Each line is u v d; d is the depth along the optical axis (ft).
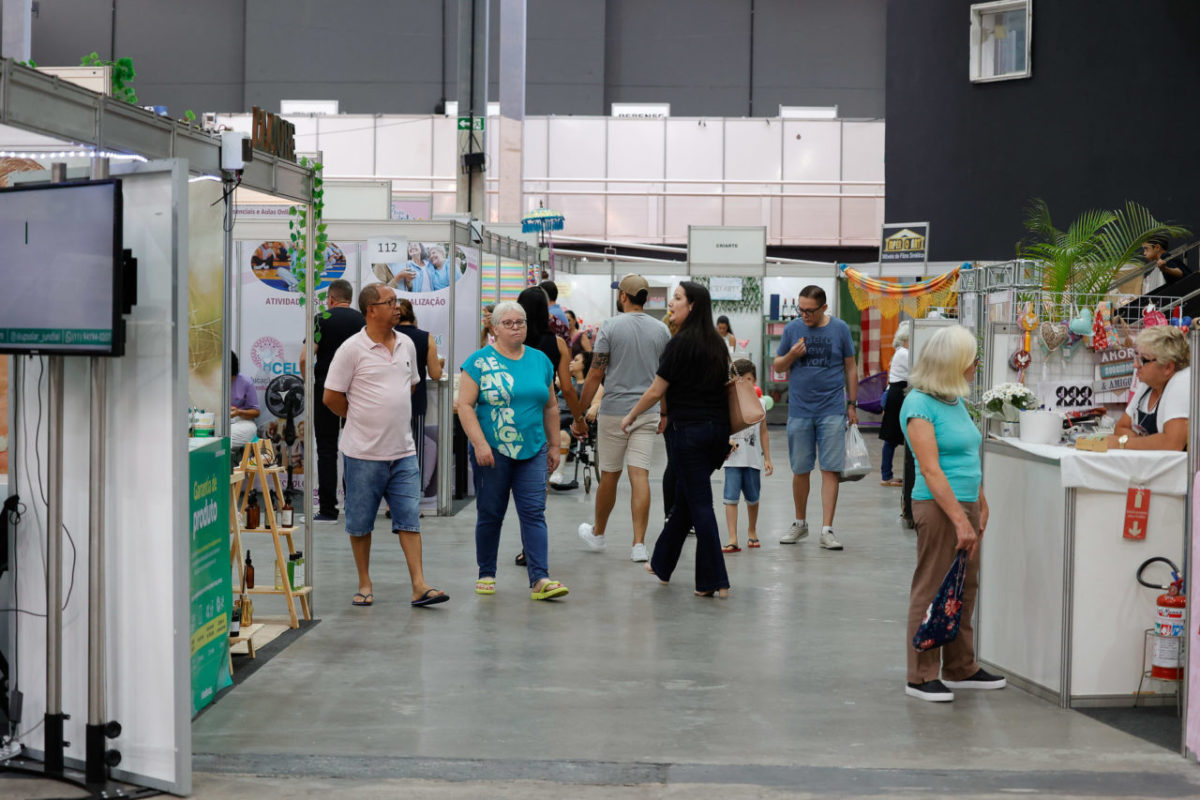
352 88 84.17
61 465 12.59
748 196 75.36
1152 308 19.20
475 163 57.62
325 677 16.60
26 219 11.89
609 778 12.77
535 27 83.76
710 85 85.25
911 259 59.36
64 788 12.41
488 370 21.54
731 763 13.29
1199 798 12.33
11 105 11.94
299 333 31.24
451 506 32.48
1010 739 14.24
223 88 84.48
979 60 61.46
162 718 12.32
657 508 34.22
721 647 18.52
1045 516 15.96
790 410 28.17
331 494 30.58
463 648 18.24
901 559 26.45
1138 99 56.54
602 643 18.66
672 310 22.09
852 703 15.67
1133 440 15.78
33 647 13.15
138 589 12.42
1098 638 15.52
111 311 11.53
